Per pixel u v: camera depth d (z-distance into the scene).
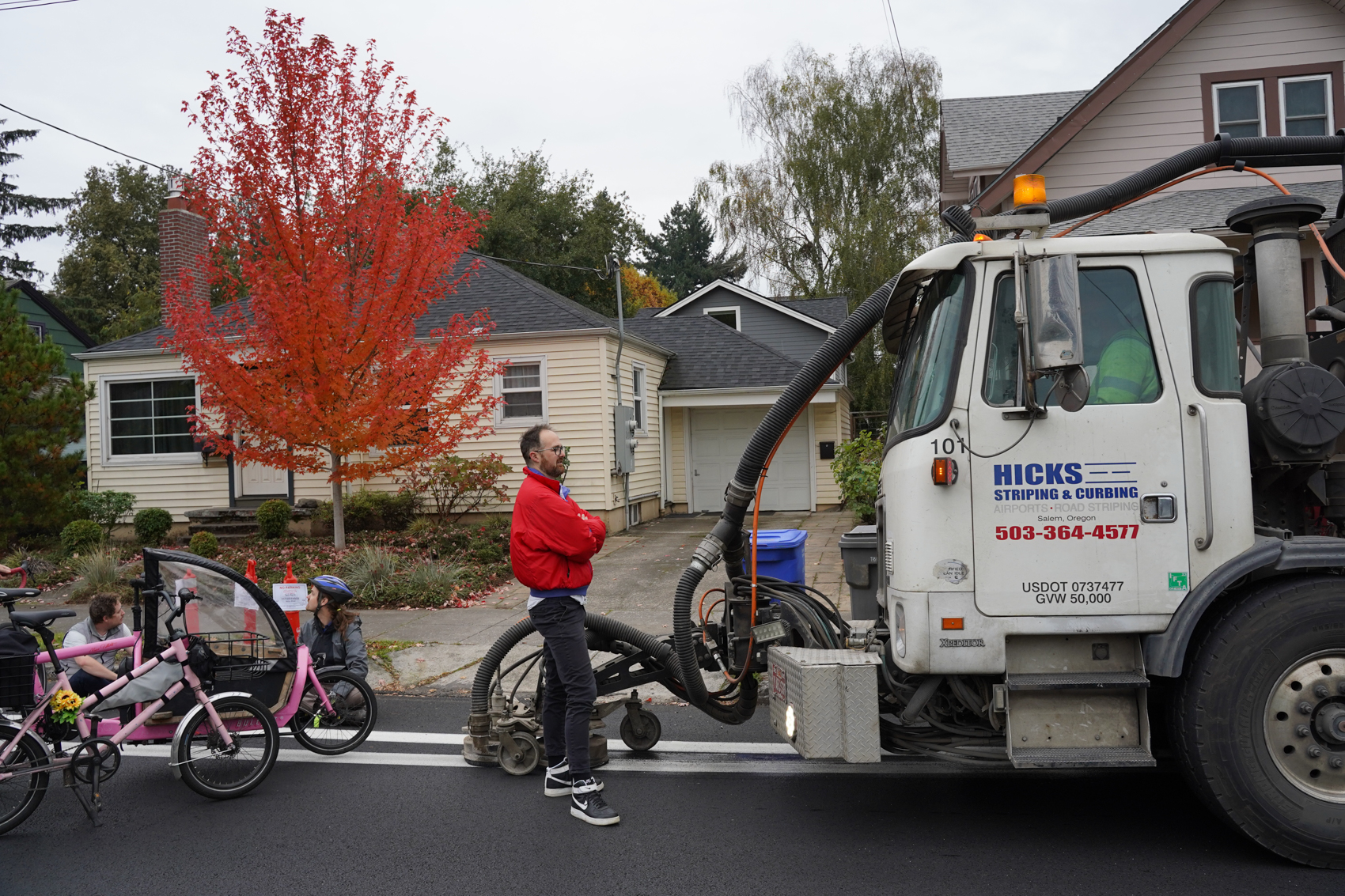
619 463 15.66
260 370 12.16
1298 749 3.65
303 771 5.30
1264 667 3.63
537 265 34.50
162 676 4.89
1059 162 13.16
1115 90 12.82
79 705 4.56
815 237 29.80
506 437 15.70
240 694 4.93
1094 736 3.79
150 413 16.38
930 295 4.27
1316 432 3.84
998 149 14.58
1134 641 3.85
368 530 14.91
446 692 7.12
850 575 6.22
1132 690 3.79
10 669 4.43
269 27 11.40
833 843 4.07
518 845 4.13
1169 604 3.76
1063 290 3.50
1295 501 4.20
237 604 5.23
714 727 6.04
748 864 3.86
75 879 3.88
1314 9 12.52
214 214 11.68
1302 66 12.56
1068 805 4.50
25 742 4.46
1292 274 4.17
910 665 3.86
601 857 3.97
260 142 11.41
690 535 15.32
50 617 4.63
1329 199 11.41
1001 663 3.81
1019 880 3.64
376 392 12.04
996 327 3.91
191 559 5.11
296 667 5.30
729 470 19.47
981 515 3.84
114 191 45.69
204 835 4.34
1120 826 4.21
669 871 3.82
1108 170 13.02
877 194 29.27
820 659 4.12
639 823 4.36
